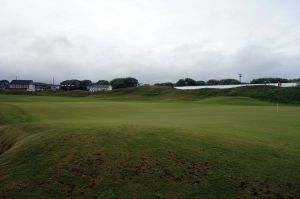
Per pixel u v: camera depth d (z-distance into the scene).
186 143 13.12
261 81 192.88
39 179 10.21
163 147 12.48
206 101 77.56
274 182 10.66
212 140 13.89
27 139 14.05
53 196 9.41
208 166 11.29
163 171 10.75
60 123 17.72
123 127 14.97
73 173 10.51
